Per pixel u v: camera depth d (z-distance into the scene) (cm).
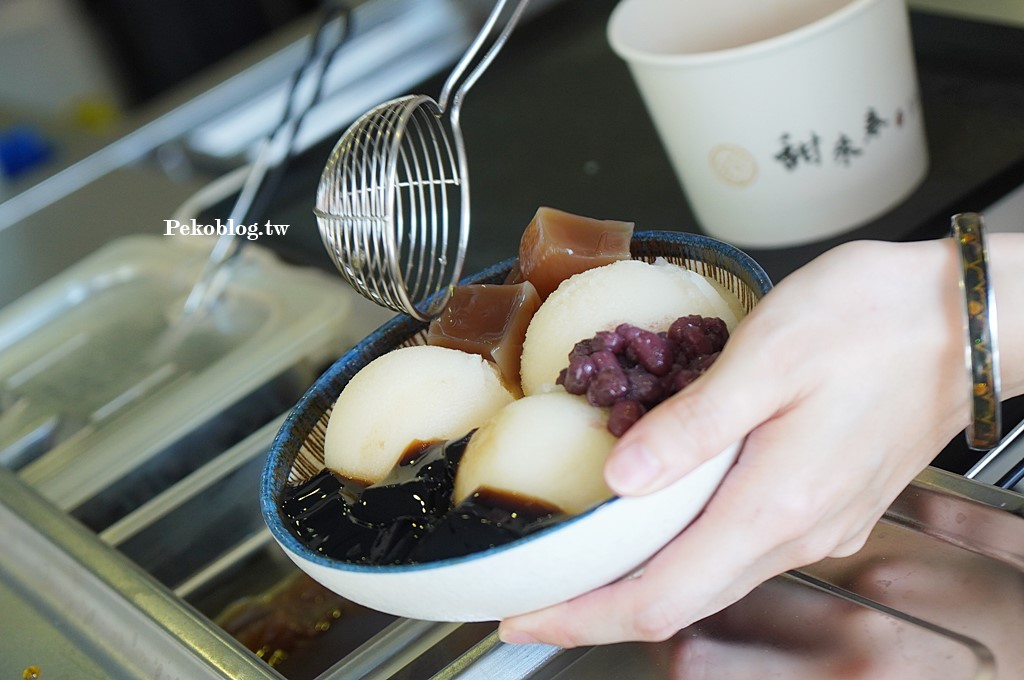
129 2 208
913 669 48
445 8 118
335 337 74
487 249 76
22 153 128
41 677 56
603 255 54
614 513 46
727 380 47
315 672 60
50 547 62
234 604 65
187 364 77
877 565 51
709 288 52
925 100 77
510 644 52
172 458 71
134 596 58
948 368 50
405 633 54
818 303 49
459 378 52
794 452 48
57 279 88
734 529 48
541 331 53
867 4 64
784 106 66
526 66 102
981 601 49
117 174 112
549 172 83
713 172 69
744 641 50
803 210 69
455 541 47
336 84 112
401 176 85
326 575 48
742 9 72
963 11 83
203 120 115
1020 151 71
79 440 74
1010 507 50
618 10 70
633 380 49
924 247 50
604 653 51
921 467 52
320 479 52
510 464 48
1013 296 51
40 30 211
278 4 213
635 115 87
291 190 92
